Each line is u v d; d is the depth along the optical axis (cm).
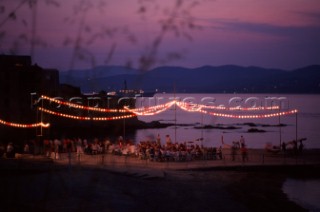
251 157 4094
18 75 4031
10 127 4822
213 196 2673
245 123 13150
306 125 13125
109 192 2045
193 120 14025
